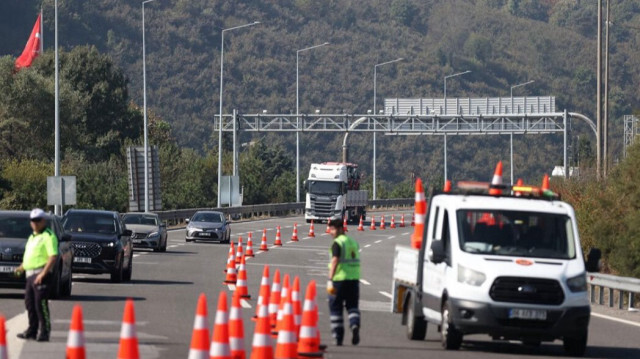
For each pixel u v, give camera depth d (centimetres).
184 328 5172
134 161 17312
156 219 12238
